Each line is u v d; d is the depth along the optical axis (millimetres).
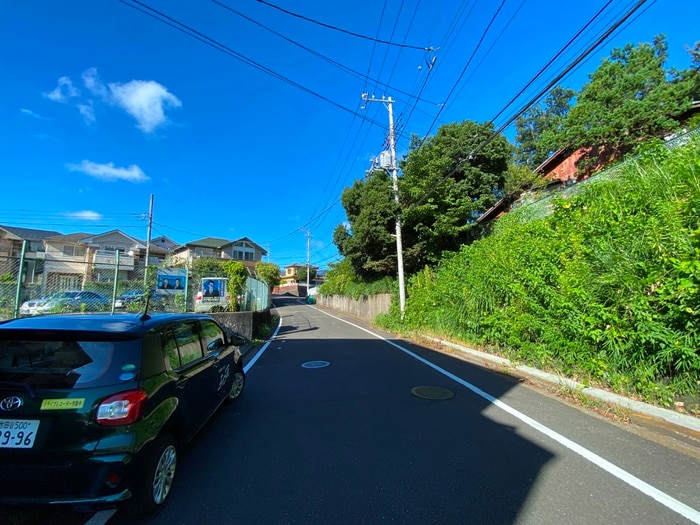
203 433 4742
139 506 2896
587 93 18531
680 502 3152
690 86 16109
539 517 2947
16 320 3441
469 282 11352
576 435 4629
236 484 3490
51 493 2621
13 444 2652
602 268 6723
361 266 27016
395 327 17234
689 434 4523
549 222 10078
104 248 44781
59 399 2754
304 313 33531
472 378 7688
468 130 20016
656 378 5551
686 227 5477
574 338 7008
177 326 4145
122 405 2838
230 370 5699
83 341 3113
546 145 19578
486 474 3654
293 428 4914
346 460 3982
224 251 59688
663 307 5555
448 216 18812
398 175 21625
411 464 3877
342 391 6719
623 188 8008
